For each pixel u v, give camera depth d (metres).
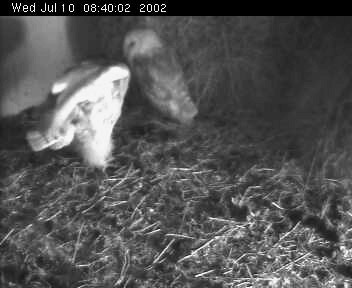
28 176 3.18
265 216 3.12
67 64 3.43
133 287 2.97
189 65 3.44
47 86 3.44
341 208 3.14
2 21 3.29
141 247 3.04
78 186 3.15
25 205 3.12
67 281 2.98
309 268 3.03
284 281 3.00
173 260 3.02
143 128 3.31
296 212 3.13
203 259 3.02
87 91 2.91
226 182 3.19
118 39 3.40
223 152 3.28
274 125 3.38
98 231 3.06
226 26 3.45
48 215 3.09
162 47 3.20
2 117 3.42
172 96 3.21
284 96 3.44
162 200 3.14
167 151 3.25
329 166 3.21
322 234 3.09
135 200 3.13
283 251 3.05
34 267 3.00
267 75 3.48
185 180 3.19
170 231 3.07
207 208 3.12
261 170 3.23
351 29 3.29
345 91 3.21
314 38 3.39
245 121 3.40
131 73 3.23
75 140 3.10
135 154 3.23
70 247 3.03
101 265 3.00
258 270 3.01
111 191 3.14
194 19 3.42
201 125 3.37
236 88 3.48
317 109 3.31
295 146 3.29
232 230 3.08
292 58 3.44
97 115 2.98
